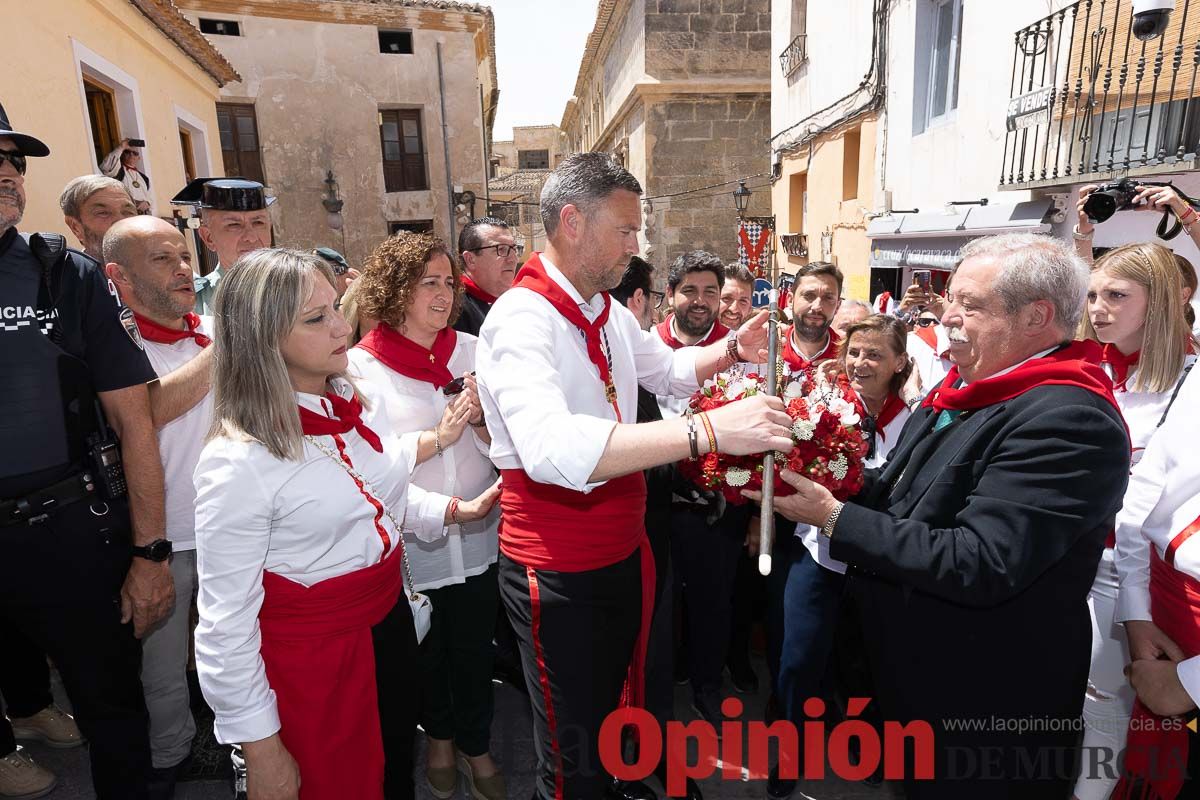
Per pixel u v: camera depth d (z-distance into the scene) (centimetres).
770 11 1288
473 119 1424
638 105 1360
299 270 134
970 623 147
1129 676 159
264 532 135
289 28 1303
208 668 133
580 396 151
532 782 230
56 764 236
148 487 188
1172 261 209
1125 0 372
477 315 317
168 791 220
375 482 159
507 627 284
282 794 140
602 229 142
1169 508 152
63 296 175
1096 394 136
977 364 152
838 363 267
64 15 468
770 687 268
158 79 659
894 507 161
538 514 157
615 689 169
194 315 233
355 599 147
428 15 1369
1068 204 427
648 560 178
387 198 1403
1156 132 370
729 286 336
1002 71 480
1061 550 131
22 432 170
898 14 645
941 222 539
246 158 1326
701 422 118
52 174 434
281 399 134
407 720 171
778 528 234
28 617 179
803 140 915
